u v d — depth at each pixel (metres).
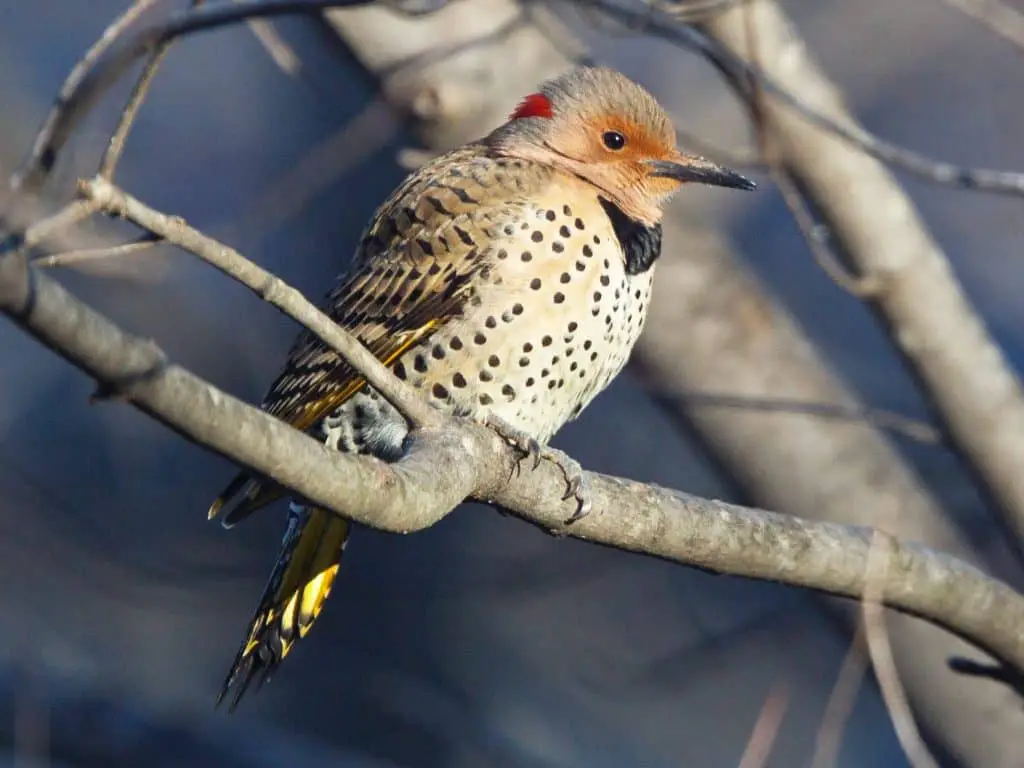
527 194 10.15
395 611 14.86
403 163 11.30
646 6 10.15
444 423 8.12
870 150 9.91
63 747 11.98
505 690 14.86
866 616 9.19
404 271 10.06
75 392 15.82
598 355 10.23
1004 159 17.38
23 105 15.12
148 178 16.67
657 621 15.33
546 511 8.71
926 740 11.95
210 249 6.83
